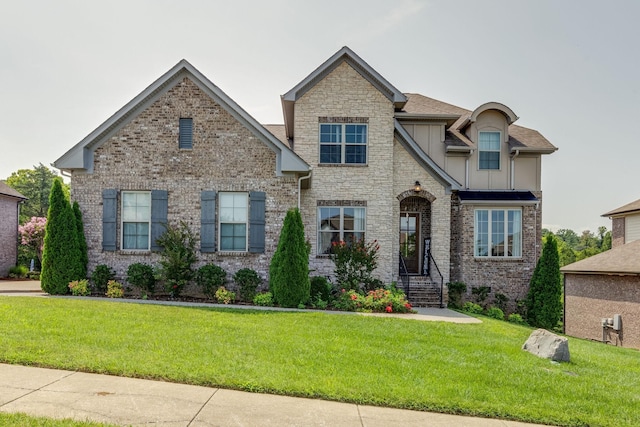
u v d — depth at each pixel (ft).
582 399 21.45
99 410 17.17
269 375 21.66
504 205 63.05
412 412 18.81
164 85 52.19
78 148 51.24
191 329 30.99
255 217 51.44
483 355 28.48
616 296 55.01
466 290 61.82
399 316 44.47
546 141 67.62
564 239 312.50
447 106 74.69
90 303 40.57
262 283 51.03
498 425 18.08
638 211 82.23
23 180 151.12
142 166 52.01
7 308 35.42
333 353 26.53
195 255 50.78
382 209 58.49
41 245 101.86
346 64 59.00
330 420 17.44
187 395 19.20
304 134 58.54
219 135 52.08
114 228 51.29
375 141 58.75
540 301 59.06
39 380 20.16
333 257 54.29
